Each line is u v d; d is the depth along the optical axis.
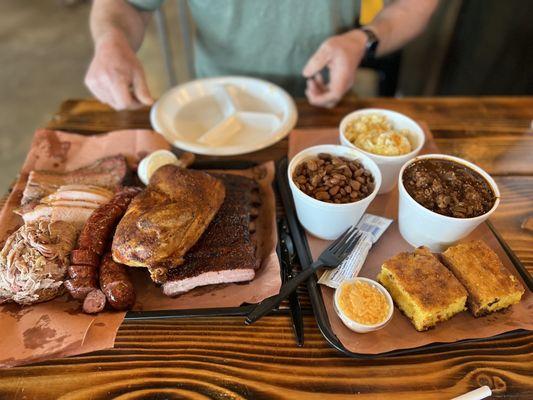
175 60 1.67
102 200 0.49
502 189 0.56
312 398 0.36
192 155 0.58
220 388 0.37
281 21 0.76
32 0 2.01
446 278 0.41
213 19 0.77
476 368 0.38
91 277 0.42
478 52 1.07
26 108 1.49
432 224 0.44
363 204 0.45
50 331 0.38
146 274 0.46
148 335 0.40
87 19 1.91
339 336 0.39
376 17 0.81
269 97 0.70
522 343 0.40
